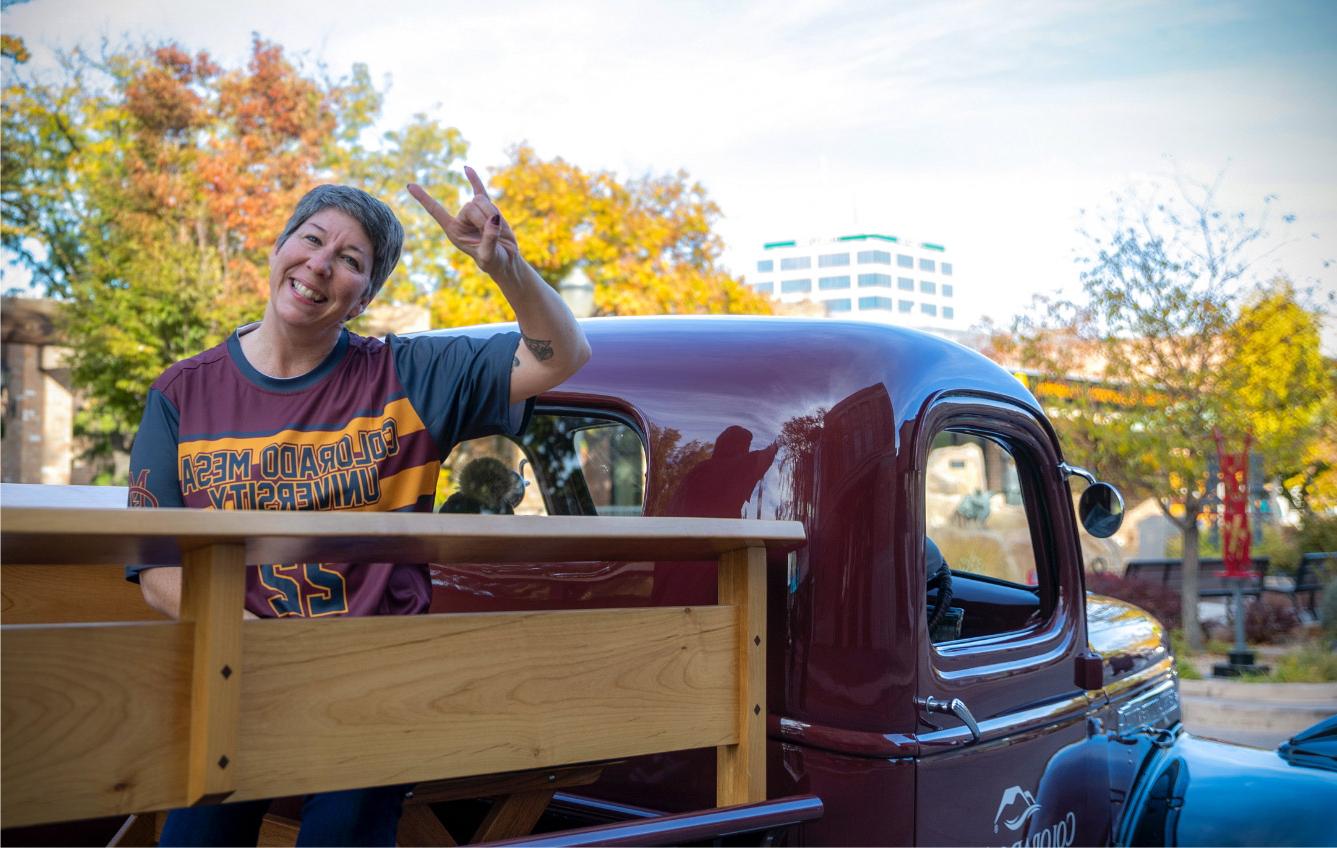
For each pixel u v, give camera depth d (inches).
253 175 642.2
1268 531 595.8
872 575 87.7
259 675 56.6
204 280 621.3
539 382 82.0
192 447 78.2
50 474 672.4
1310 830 109.3
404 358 81.4
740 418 93.0
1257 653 466.9
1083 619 115.3
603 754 69.0
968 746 93.8
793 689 87.3
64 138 645.9
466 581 99.8
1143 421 472.7
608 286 650.2
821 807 79.4
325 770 58.3
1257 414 471.2
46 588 96.8
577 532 63.1
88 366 637.3
